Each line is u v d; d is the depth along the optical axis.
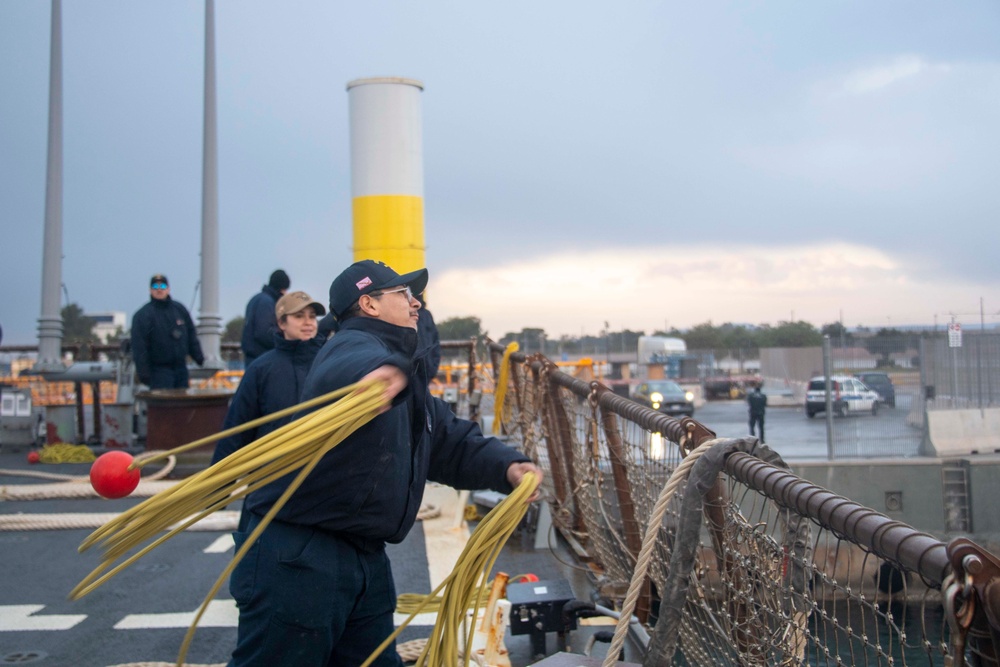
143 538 2.13
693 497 2.73
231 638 4.45
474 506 7.08
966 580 1.50
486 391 12.03
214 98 11.91
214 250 11.98
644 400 27.12
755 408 20.56
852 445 16.56
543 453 7.64
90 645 4.37
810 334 48.34
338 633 2.73
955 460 13.41
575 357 33.72
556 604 4.07
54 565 5.89
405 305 2.80
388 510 2.71
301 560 2.61
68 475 9.28
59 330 12.09
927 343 16.55
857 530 1.87
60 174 12.14
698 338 57.88
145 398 9.12
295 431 2.16
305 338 4.16
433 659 2.66
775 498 2.29
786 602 2.37
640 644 4.00
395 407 2.68
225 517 7.09
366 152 8.44
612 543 5.00
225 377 15.48
